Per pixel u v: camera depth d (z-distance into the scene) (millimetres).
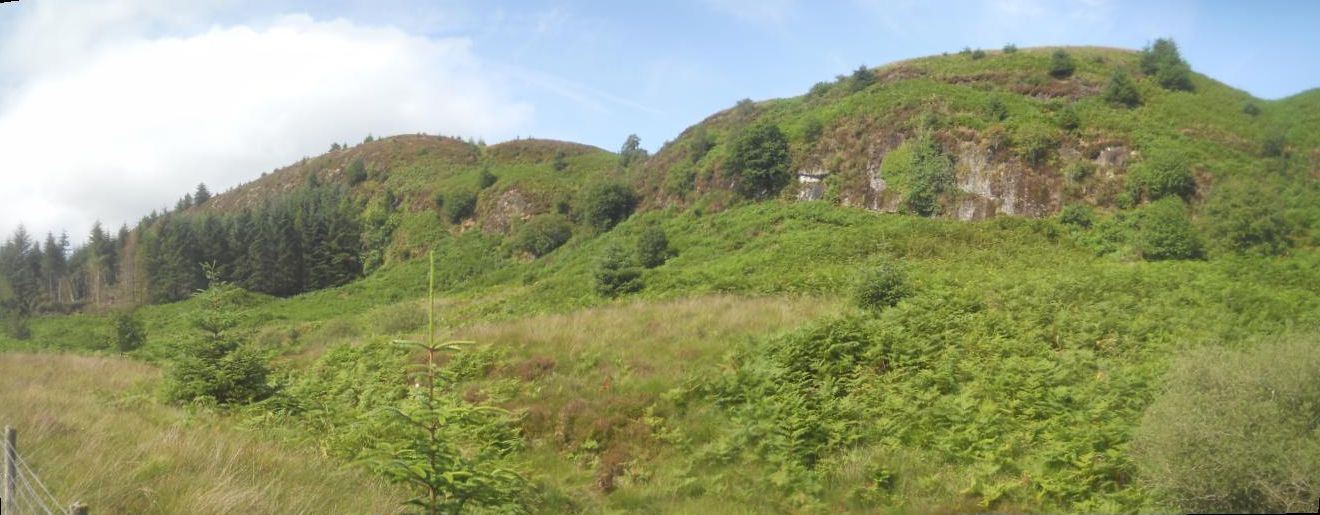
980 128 41094
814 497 8852
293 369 18703
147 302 66500
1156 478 6762
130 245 78938
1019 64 52750
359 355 18062
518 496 8312
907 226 35438
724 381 12625
